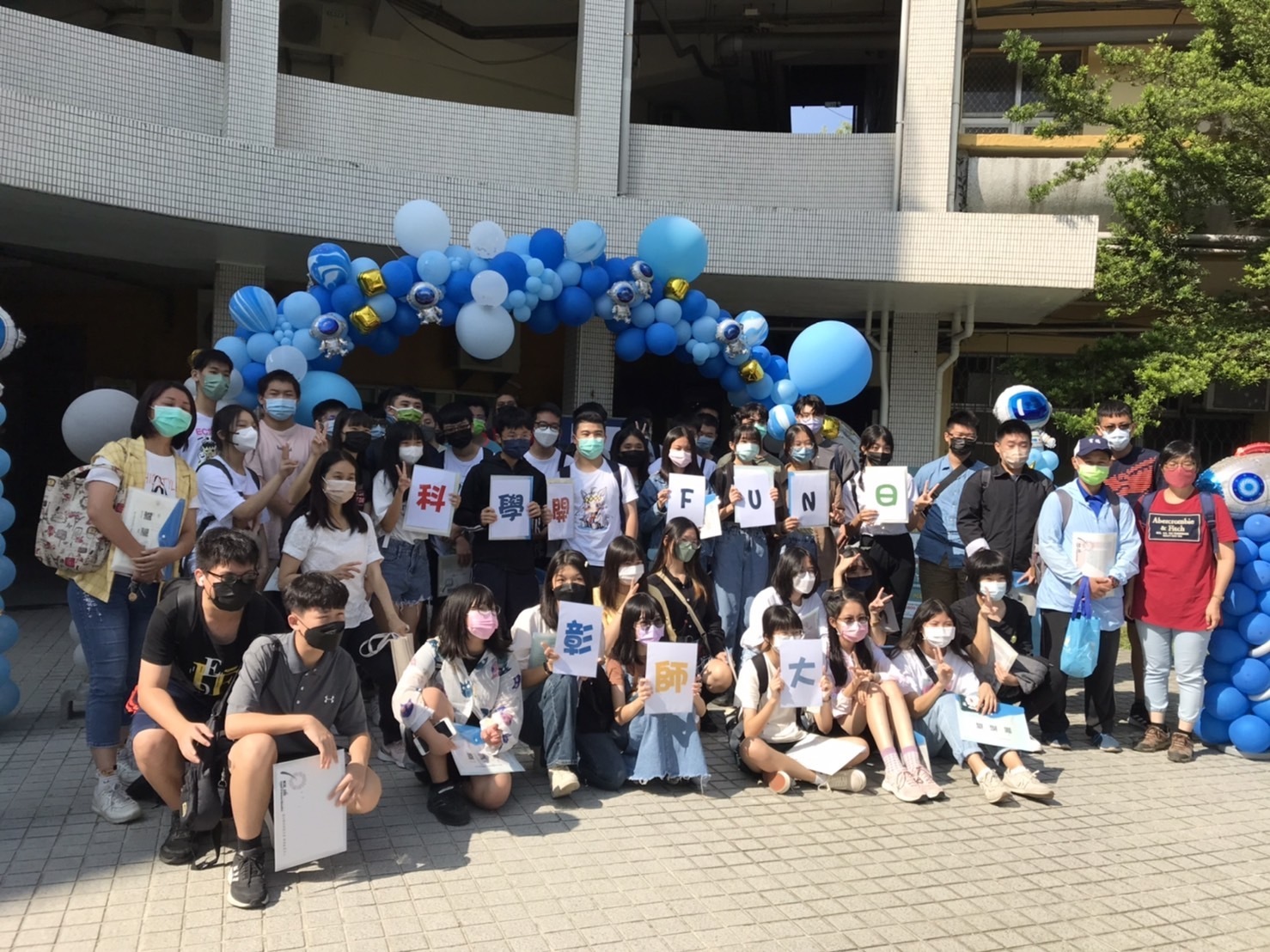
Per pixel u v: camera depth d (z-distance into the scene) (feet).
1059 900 12.23
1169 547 18.24
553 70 44.04
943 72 30.12
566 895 11.81
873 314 35.06
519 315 23.07
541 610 15.80
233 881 11.32
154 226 25.55
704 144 31.40
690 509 19.58
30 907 11.05
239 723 11.75
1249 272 28.66
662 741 15.48
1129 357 30.45
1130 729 20.24
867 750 16.07
